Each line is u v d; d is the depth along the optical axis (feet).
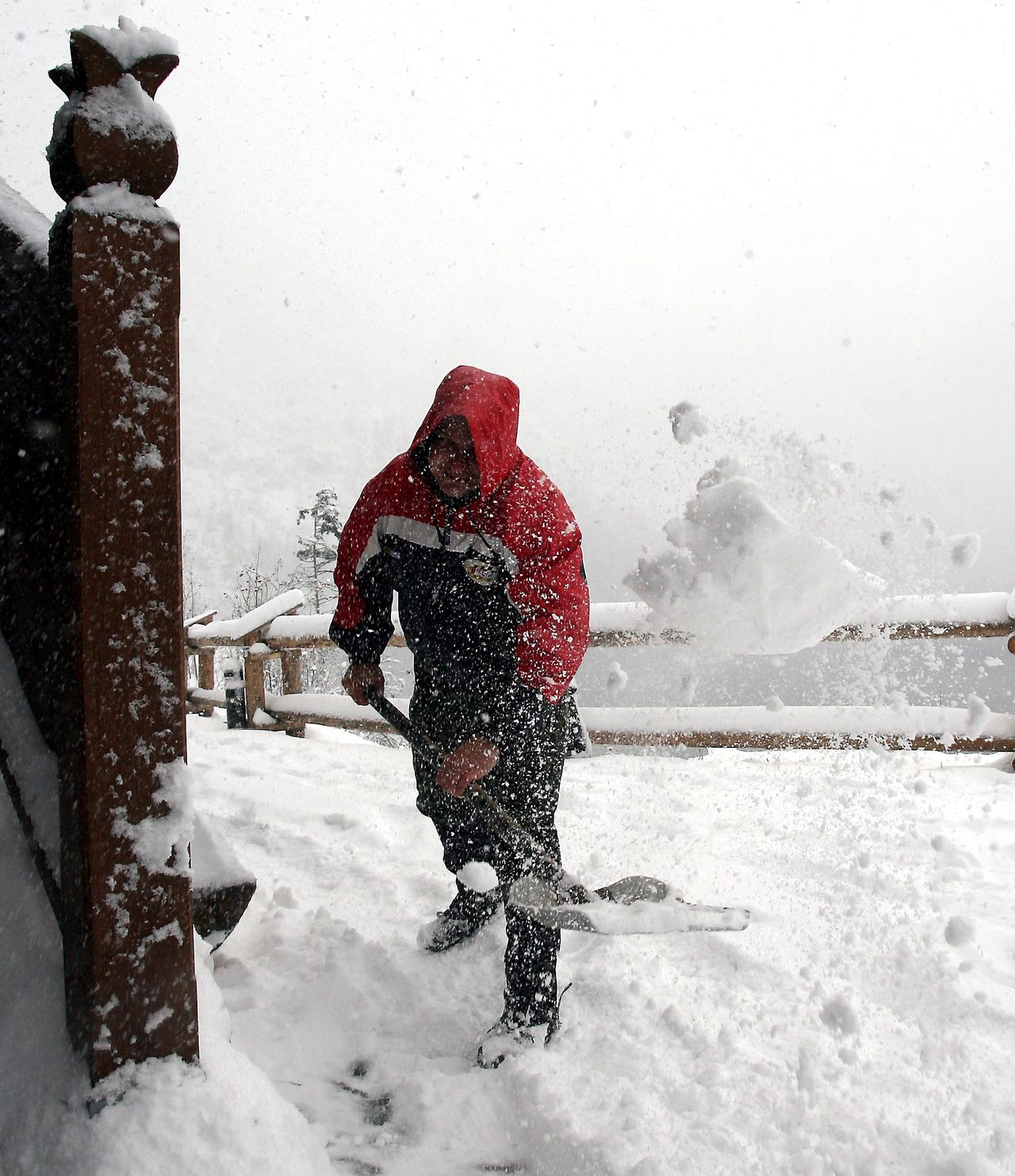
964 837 11.27
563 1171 5.26
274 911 9.34
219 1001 5.42
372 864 10.84
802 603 7.28
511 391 6.85
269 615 22.54
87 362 4.36
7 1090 4.84
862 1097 5.81
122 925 4.56
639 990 7.28
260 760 17.31
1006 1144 5.28
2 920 5.53
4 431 6.28
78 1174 4.27
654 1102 5.75
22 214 6.09
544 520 6.66
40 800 5.34
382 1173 5.28
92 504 4.41
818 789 13.79
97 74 4.48
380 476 7.61
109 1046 4.55
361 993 7.39
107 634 4.47
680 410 7.54
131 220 4.46
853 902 9.08
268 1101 4.87
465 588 6.83
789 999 7.12
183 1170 4.34
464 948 8.18
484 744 6.65
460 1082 6.06
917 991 7.21
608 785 14.58
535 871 6.68
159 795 4.65
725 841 11.23
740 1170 5.13
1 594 6.70
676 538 7.39
